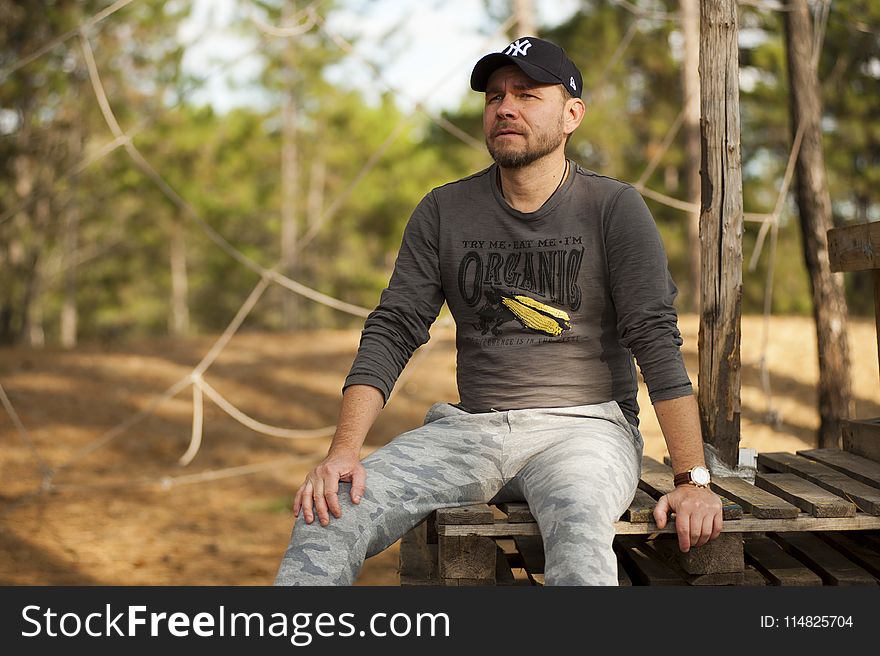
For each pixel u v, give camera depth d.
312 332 12.63
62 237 23.83
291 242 26.12
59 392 9.09
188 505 6.07
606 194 2.42
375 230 27.05
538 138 2.38
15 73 17.03
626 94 18.94
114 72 18.20
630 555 2.62
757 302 18.52
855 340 8.27
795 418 6.77
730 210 2.99
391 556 5.05
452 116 19.45
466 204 2.53
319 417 8.49
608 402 2.45
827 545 2.71
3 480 6.57
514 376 2.45
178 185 22.08
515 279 2.46
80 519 5.69
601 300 2.43
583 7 17.81
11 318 20.36
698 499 2.22
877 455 2.90
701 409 3.01
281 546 5.20
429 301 2.56
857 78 14.60
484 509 2.32
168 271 28.83
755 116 17.67
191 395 9.11
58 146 19.02
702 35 3.02
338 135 25.98
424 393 8.66
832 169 16.61
